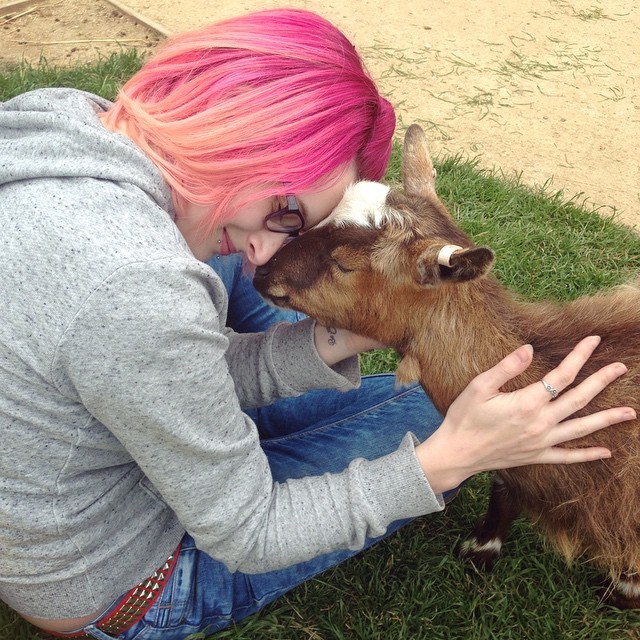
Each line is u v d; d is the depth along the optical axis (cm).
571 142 171
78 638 77
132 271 50
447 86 186
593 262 134
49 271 50
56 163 52
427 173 81
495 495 88
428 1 224
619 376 73
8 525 58
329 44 61
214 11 205
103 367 51
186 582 70
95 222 51
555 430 67
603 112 182
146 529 67
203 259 68
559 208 143
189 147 56
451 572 89
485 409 64
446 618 85
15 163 53
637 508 74
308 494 65
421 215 74
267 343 78
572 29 217
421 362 78
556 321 76
